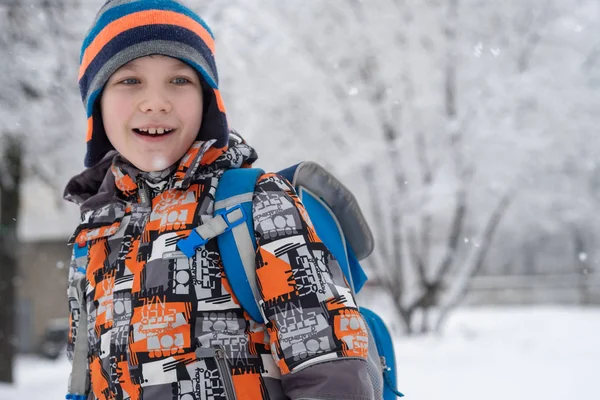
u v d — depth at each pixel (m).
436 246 16.14
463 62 11.87
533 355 9.18
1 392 8.27
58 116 8.66
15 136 8.52
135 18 1.30
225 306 1.22
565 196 13.50
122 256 1.31
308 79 11.34
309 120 11.61
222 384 1.17
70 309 1.51
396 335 13.07
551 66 11.57
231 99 9.68
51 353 19.00
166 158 1.32
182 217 1.27
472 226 14.94
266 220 1.25
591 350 9.43
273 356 1.20
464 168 11.98
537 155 11.24
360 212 1.49
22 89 8.27
